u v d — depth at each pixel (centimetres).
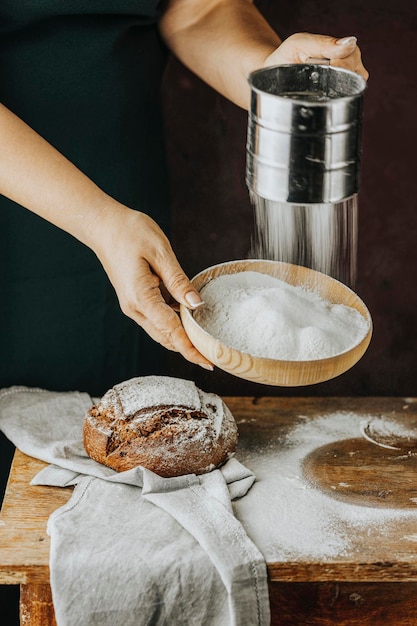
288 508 140
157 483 138
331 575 129
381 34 226
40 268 175
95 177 175
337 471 150
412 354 248
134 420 144
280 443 157
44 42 163
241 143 234
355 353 133
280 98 108
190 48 177
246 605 125
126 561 127
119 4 163
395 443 158
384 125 233
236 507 139
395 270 243
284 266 150
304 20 226
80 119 170
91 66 167
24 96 166
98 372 185
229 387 243
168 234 190
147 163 180
